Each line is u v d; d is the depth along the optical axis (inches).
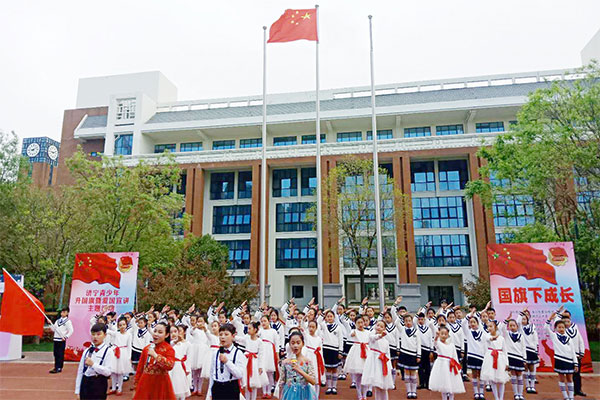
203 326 404.2
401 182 1231.5
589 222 654.5
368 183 1075.3
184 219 914.1
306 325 406.6
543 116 687.1
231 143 1528.1
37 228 855.7
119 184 811.4
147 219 807.1
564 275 474.6
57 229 874.8
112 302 552.4
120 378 391.9
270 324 427.2
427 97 1401.3
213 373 230.7
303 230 1331.2
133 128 1471.5
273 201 1368.1
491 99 1289.4
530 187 707.4
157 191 845.2
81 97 1734.7
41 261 823.7
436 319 417.7
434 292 1286.9
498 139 765.9
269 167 1369.3
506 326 377.7
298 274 1302.9
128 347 400.5
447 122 1393.9
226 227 1371.8
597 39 1344.7
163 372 239.6
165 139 1536.7
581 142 644.7
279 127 1438.2
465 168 1280.8
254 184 1311.5
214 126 1432.1
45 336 776.9
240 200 1379.2
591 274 668.1
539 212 766.5
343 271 1241.4
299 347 226.8
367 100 1448.1
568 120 651.5
